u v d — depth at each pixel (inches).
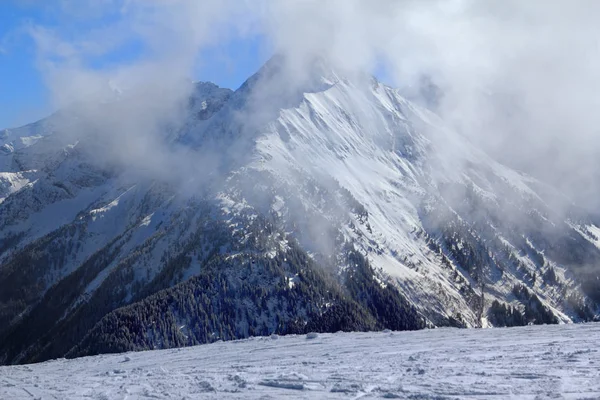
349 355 1360.7
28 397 1034.1
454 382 858.8
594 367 915.4
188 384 1027.9
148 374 1259.8
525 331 1590.8
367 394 820.0
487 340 1451.8
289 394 859.4
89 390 1056.8
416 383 869.8
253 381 991.0
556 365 954.7
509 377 876.6
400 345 1497.3
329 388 889.5
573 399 706.2
